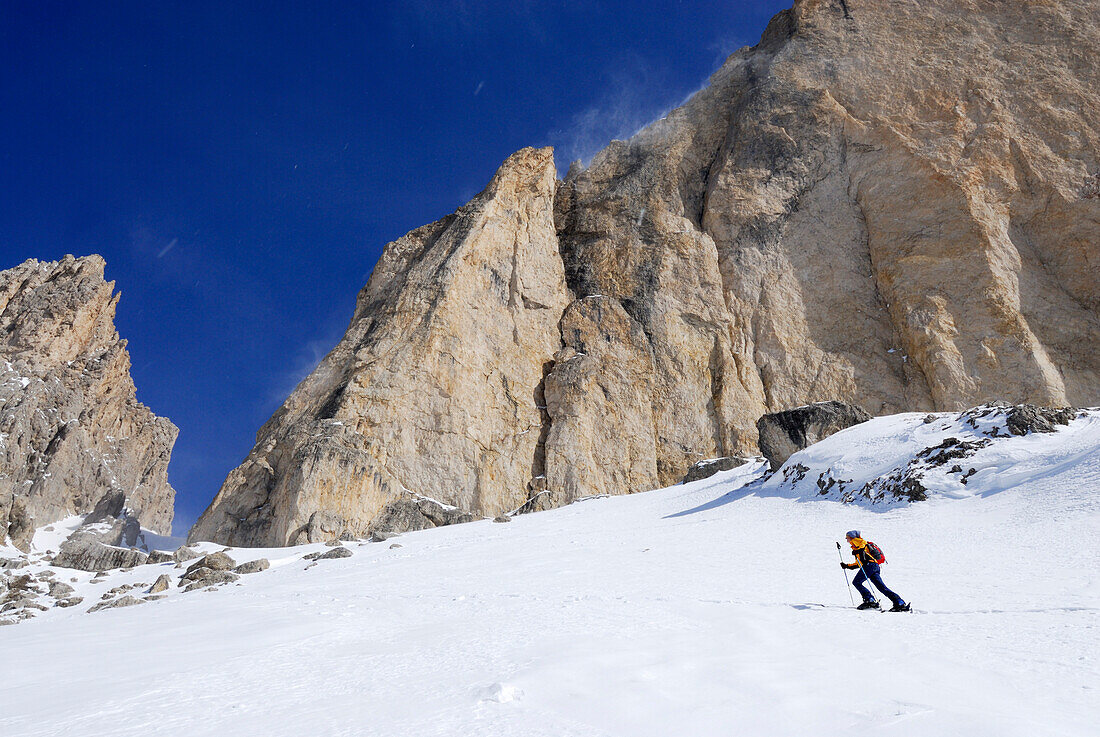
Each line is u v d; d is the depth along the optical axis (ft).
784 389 214.48
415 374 194.39
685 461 203.31
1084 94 244.01
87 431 188.55
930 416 107.14
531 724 18.24
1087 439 80.28
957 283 213.46
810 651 26.37
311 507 156.35
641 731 17.54
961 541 62.69
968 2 275.80
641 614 37.42
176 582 102.89
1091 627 29.40
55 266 215.72
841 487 96.94
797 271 236.63
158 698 22.77
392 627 39.68
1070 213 219.82
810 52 278.87
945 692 20.36
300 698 22.45
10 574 116.26
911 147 241.14
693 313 227.81
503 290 223.30
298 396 202.49
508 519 138.62
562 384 208.23
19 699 24.16
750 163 259.19
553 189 260.42
